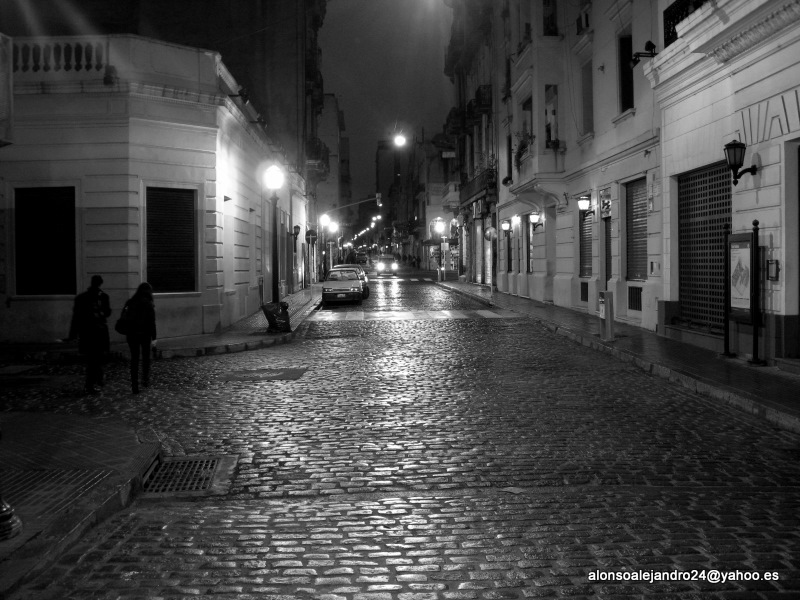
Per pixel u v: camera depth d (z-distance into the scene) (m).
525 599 3.85
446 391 10.19
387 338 17.31
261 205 25.12
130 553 4.55
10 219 16.55
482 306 26.77
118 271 16.39
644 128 16.53
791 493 5.62
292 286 35.47
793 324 10.75
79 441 7.13
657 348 13.26
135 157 16.42
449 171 55.25
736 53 11.46
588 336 15.32
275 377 11.66
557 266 24.39
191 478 6.30
